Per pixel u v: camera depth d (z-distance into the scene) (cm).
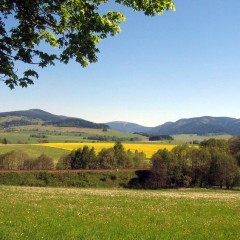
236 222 1888
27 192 3903
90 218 1934
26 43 1114
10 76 1080
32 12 1089
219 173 9712
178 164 9781
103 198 3259
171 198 3438
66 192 4112
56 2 1071
